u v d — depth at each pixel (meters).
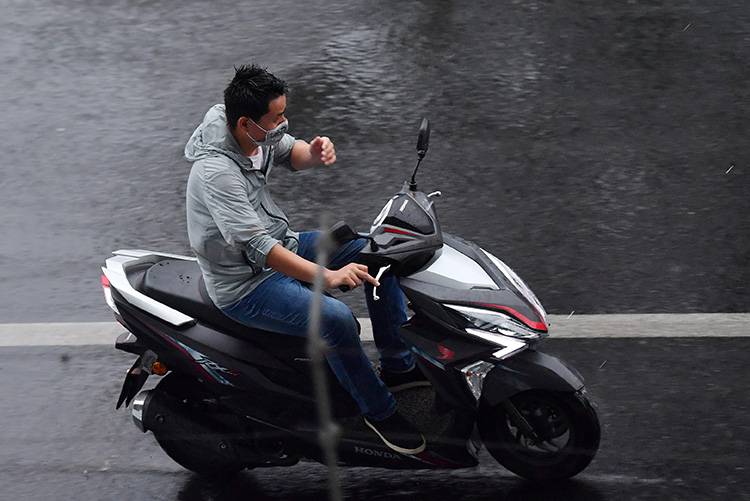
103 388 22.47
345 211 28.38
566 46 36.62
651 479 19.05
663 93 33.81
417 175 29.98
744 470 19.25
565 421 18.38
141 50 37.41
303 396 18.39
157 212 29.08
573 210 28.31
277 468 19.72
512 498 18.62
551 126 32.25
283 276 18.19
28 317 24.97
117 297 18.88
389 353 19.70
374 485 19.16
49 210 29.27
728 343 23.06
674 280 25.42
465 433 18.58
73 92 35.09
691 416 20.83
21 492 19.38
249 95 17.06
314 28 38.34
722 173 29.77
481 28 37.97
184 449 18.89
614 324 23.88
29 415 21.66
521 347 17.66
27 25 39.22
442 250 18.50
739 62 35.34
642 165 30.23
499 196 29.00
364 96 33.97
